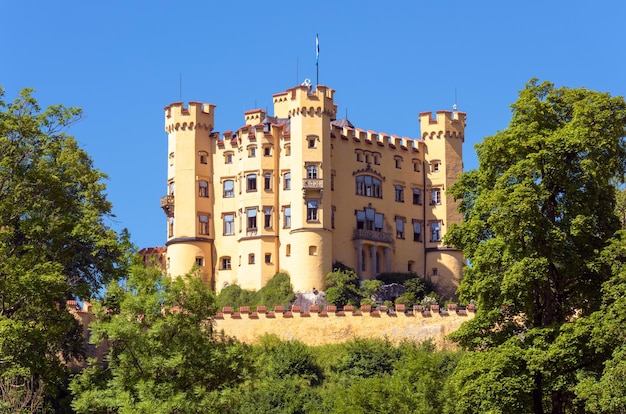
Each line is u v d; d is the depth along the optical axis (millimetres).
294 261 139625
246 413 94375
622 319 66062
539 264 69750
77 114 82500
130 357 68062
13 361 72688
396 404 76438
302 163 140875
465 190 77250
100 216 98625
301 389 99000
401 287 142750
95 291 82750
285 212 142250
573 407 70750
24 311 77312
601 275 70875
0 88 81875
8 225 81438
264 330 109000
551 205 72688
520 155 73438
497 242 71938
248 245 142375
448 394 75875
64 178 86062
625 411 64500
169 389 67062
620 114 71938
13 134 80500
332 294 136625
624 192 90062
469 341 73750
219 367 69125
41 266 77062
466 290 74000
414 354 79500
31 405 69375
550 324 70625
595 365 68062
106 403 66438
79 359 95312
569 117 74562
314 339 108812
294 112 142250
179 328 69375
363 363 103625
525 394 68688
